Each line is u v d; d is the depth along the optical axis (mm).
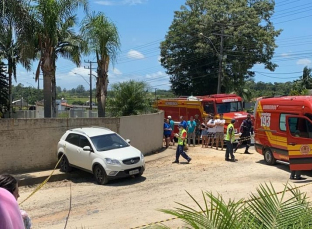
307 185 10859
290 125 12117
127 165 12305
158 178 13062
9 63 32812
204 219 3365
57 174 13242
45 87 17688
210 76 43969
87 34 20250
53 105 25844
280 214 3652
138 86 26859
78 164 13188
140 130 18250
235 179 12305
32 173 13406
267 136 14742
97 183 12516
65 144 12570
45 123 14180
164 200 9812
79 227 7766
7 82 34094
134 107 26359
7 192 2941
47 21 15977
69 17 16812
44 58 17375
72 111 36000
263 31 41375
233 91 43688
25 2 13227
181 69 46031
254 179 12195
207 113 22672
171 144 22438
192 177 12969
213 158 17031
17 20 13023
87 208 9398
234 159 16156
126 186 11961
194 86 45625
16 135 13383
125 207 9281
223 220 3232
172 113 25203
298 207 3811
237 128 21156
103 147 12883
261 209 3686
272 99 14406
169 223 7672
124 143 13547
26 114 37438
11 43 15383
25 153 13648
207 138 20875
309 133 11570
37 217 8773
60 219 8500
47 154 14297
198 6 44000
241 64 41969
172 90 48094
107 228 7574
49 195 11055
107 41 20453
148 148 18906
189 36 43969
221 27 39750
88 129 13977
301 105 12242
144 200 9945
